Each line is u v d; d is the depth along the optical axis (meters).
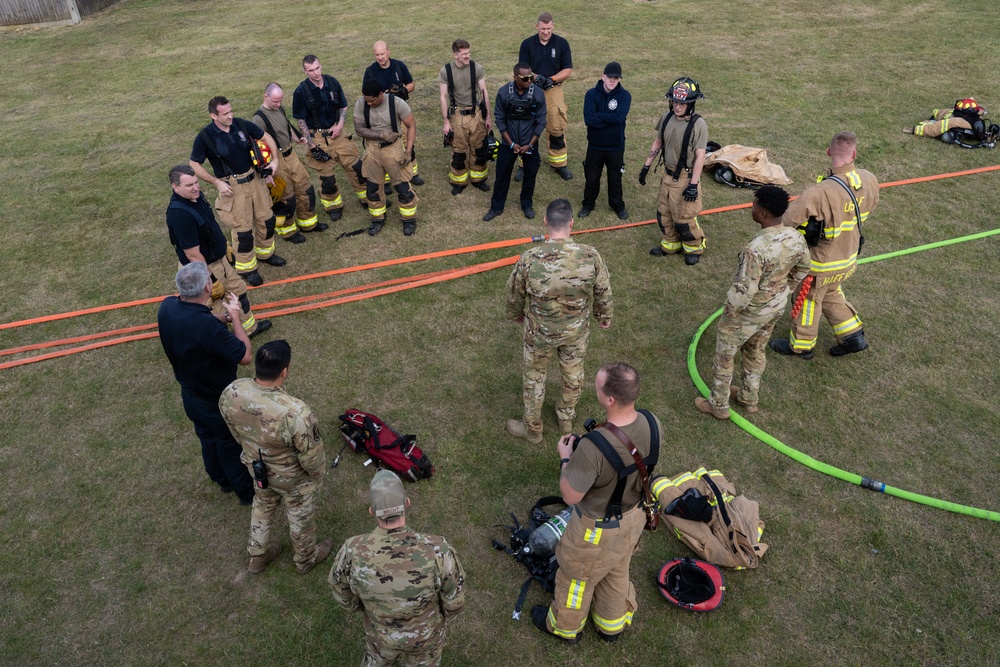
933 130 10.34
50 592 4.47
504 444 5.54
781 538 4.77
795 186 9.16
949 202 8.86
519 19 15.94
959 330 6.72
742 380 5.69
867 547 4.70
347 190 9.47
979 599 4.35
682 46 14.14
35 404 6.02
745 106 11.48
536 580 4.46
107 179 9.72
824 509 4.98
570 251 4.68
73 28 16.59
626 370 3.26
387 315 7.02
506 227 8.49
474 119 8.62
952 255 7.84
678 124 6.97
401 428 5.67
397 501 3.10
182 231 5.59
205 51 14.80
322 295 7.30
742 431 5.64
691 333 6.75
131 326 6.96
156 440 5.65
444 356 6.48
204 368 4.31
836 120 10.98
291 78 12.98
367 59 13.77
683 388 6.09
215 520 4.96
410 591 3.11
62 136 11.03
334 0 18.09
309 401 5.93
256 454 3.94
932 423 5.70
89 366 6.47
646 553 4.68
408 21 16.14
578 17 15.96
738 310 5.06
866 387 6.08
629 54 13.74
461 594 3.32
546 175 9.70
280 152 7.74
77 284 7.61
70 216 8.86
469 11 16.64
